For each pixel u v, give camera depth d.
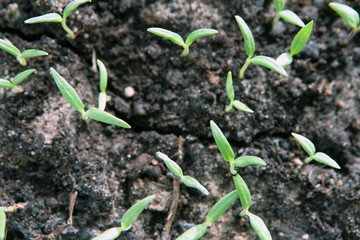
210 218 0.15
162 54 0.18
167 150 0.17
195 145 0.17
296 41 0.16
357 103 0.18
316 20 0.18
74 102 0.15
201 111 0.17
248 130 0.17
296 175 0.17
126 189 0.17
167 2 0.18
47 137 0.16
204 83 0.17
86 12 0.17
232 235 0.17
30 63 0.17
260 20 0.18
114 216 0.16
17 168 0.16
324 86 0.18
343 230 0.17
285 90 0.17
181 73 0.17
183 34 0.18
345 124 0.17
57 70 0.17
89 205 0.16
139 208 0.15
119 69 0.18
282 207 0.17
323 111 0.18
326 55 0.18
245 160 0.15
